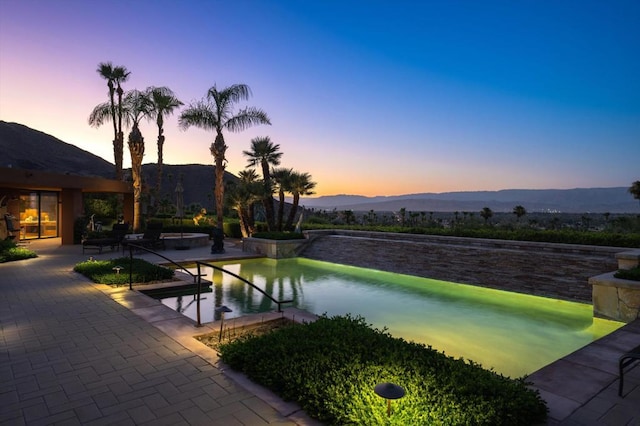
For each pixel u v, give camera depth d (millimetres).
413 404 3115
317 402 3252
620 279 6965
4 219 17391
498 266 10609
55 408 3418
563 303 9164
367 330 5156
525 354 5953
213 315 7617
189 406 3457
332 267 14242
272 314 6566
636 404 3502
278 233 16828
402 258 12844
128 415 3299
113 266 10305
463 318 7926
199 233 23625
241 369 4207
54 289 8367
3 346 4961
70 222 17984
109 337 5312
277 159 21250
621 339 5285
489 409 3086
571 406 3463
